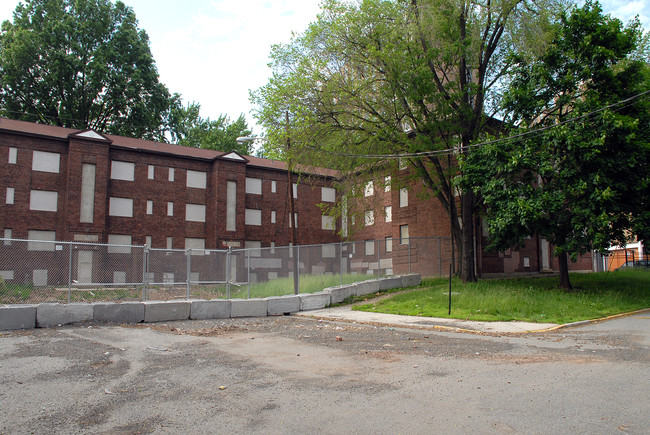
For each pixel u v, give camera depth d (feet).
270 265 82.38
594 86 65.26
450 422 17.43
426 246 95.61
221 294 68.28
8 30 159.12
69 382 23.91
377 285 78.89
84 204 114.62
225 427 17.28
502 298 57.93
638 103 63.67
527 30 68.39
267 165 147.54
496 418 17.75
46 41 155.12
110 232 121.08
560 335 39.55
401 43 72.49
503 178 65.72
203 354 31.78
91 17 164.45
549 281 81.15
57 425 17.57
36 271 49.88
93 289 57.82
